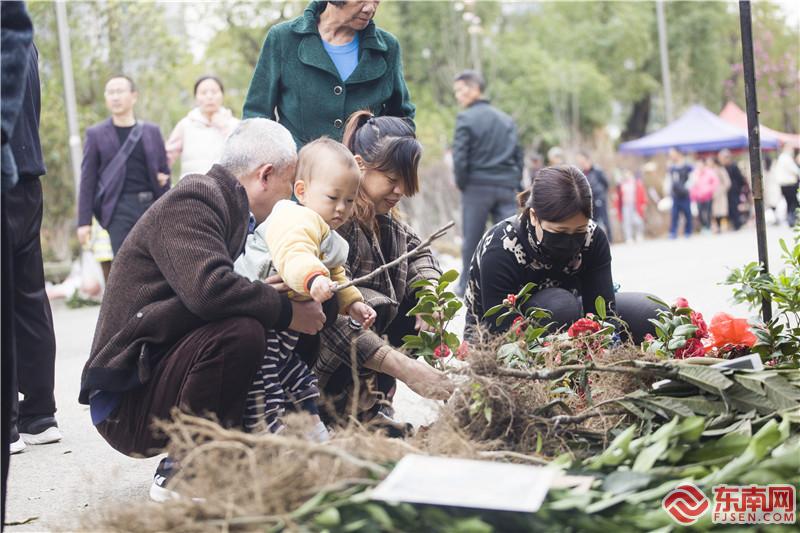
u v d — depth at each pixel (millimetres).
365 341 3768
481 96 9609
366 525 2389
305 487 2510
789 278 4105
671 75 45688
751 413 3010
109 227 8336
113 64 22391
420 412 5109
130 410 3543
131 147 8281
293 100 4746
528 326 3557
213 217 3473
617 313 4539
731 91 45625
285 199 3684
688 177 24328
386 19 36938
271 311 3422
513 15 44344
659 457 2744
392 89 4906
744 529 2527
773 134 30250
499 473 2449
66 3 21672
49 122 20547
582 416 3174
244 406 3447
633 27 42938
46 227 19953
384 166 4012
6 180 2969
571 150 31297
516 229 4320
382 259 4129
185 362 3402
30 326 4812
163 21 23062
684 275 12086
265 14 27234
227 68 28078
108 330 3535
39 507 3820
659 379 3367
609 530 2451
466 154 9461
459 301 3578
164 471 3518
